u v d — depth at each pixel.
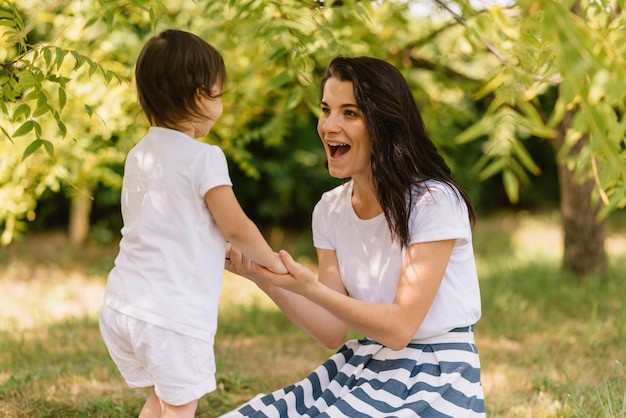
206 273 2.03
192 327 1.99
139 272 2.01
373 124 2.10
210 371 2.05
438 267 2.08
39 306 5.74
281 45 2.86
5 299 5.99
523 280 6.04
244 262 2.15
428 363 2.14
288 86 4.15
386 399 2.07
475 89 4.85
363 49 4.09
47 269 7.26
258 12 2.72
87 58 2.28
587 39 1.38
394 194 2.10
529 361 3.86
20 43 2.42
